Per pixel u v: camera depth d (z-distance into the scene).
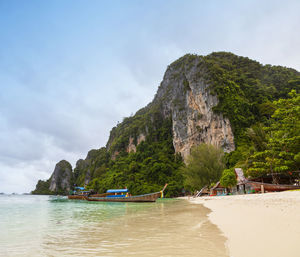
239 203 18.78
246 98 86.62
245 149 60.47
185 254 5.34
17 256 5.72
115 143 148.00
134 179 86.19
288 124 27.14
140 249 5.99
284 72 107.81
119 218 14.60
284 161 25.86
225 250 5.56
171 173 89.25
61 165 180.88
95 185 96.38
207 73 94.62
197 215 14.94
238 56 126.75
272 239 6.13
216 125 79.88
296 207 10.23
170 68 158.25
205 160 55.56
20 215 17.80
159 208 24.27
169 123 125.31
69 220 14.04
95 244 6.83
